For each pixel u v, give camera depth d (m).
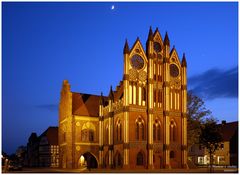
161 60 81.38
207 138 71.62
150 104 76.19
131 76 75.94
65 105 91.94
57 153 105.88
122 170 70.00
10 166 81.00
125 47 76.00
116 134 77.69
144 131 75.44
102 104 86.75
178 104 81.44
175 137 79.44
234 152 103.81
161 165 76.25
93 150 87.62
